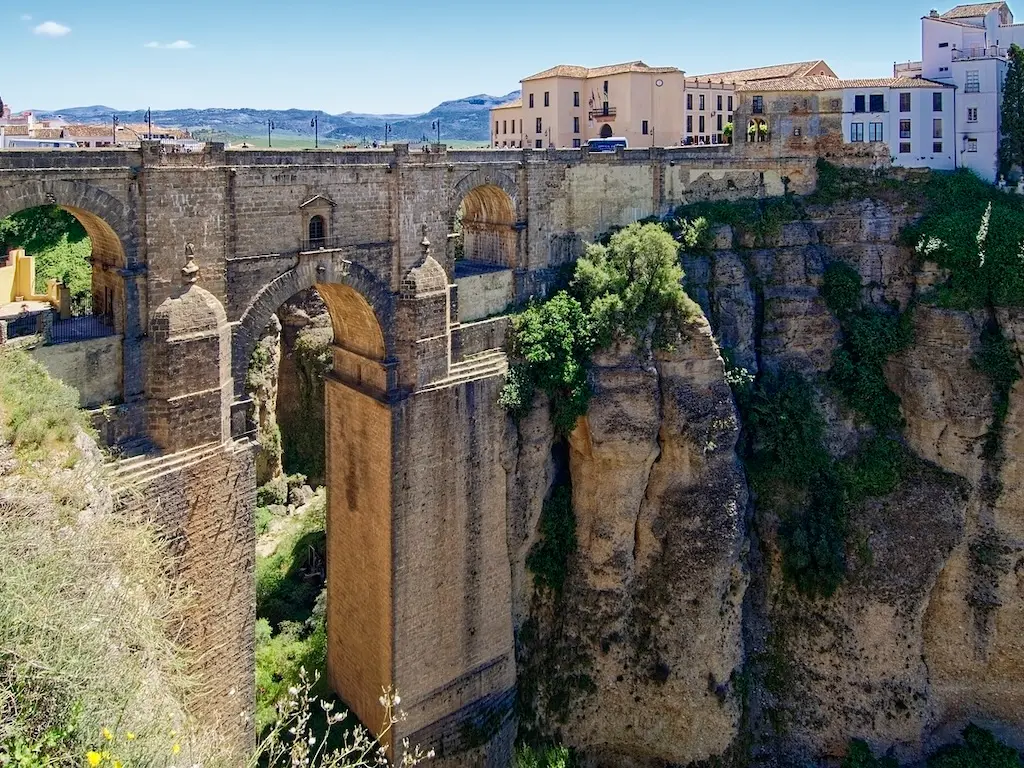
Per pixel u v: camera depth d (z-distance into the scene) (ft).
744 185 211.82
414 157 144.66
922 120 221.66
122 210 110.01
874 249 203.62
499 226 172.65
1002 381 187.52
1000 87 226.99
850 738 183.32
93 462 95.35
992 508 189.16
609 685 170.19
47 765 51.37
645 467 166.50
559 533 168.55
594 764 173.37
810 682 185.98
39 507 76.79
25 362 98.99
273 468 221.05
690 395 167.94
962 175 217.36
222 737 102.17
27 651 56.24
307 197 130.93
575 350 163.63
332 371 158.10
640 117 324.80
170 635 102.22
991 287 189.88
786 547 185.57
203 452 116.47
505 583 161.89
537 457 162.40
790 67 322.34
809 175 214.69
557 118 332.19
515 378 157.07
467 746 155.63
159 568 98.48
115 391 112.57
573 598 169.78
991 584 187.73
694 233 190.08
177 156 114.42
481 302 163.12
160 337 112.37
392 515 143.02
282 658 167.63
